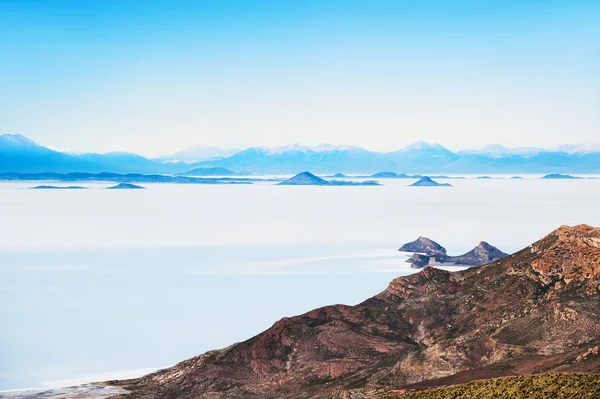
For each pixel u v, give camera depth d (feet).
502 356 367.66
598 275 418.92
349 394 353.72
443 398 255.29
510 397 236.02
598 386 225.35
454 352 384.27
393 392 331.57
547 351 358.43
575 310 384.68
